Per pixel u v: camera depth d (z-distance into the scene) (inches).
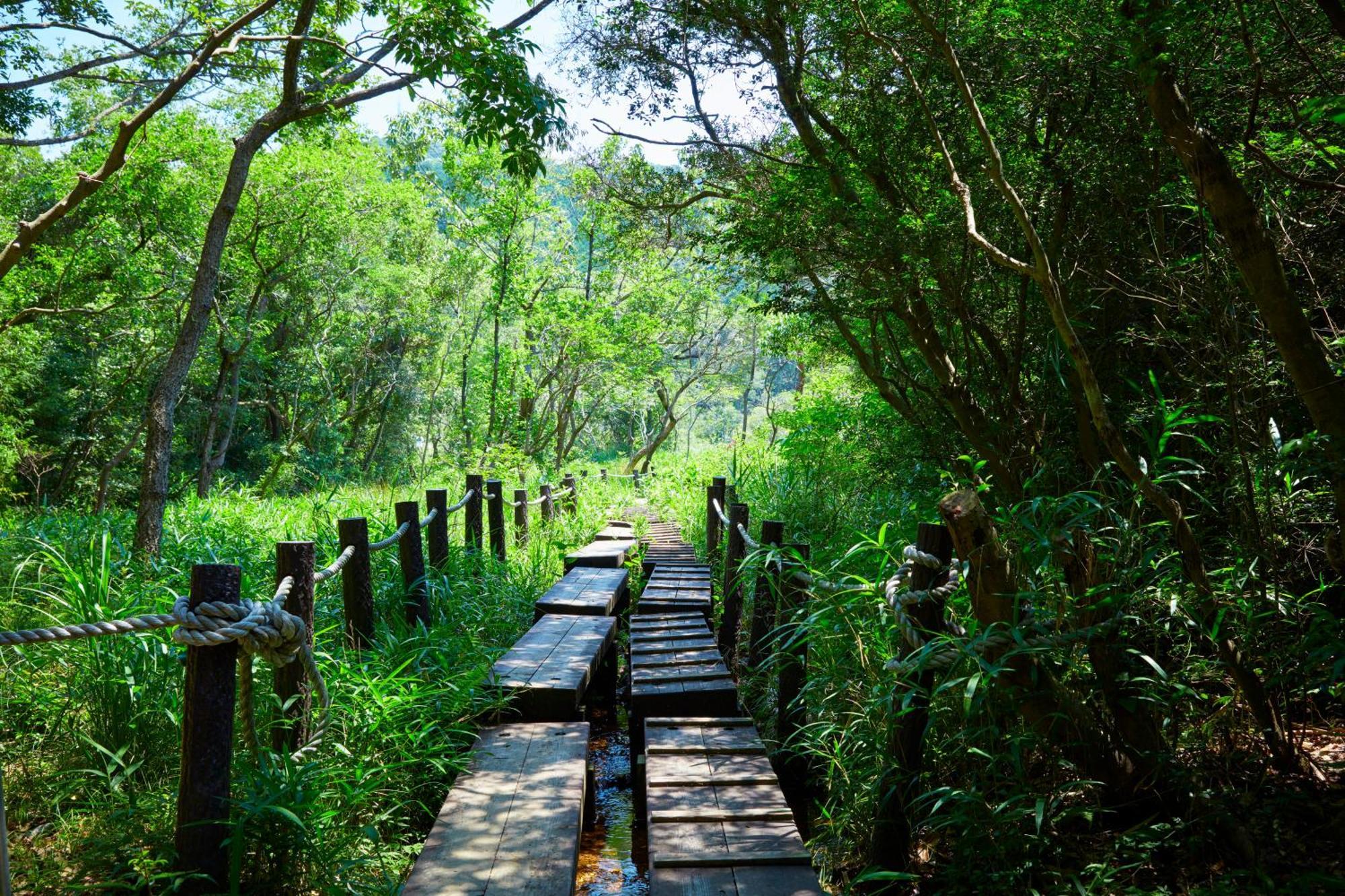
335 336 1093.8
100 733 149.9
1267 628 130.7
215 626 113.0
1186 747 132.4
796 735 174.1
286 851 119.1
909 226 183.2
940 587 124.8
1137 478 122.3
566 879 119.9
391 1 303.6
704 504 493.4
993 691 129.3
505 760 161.8
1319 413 108.3
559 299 965.8
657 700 189.0
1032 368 206.1
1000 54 170.6
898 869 126.7
